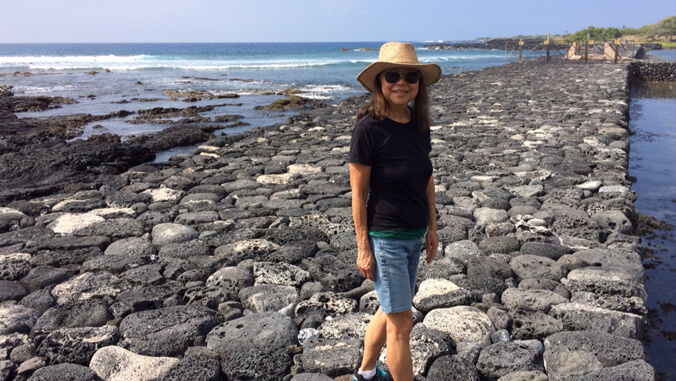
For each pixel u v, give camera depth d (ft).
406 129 8.34
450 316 11.99
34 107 59.36
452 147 30.22
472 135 33.65
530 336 11.30
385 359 10.41
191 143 39.17
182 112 56.29
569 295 13.19
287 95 75.61
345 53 272.10
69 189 23.22
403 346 8.69
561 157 27.04
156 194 21.99
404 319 8.70
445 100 53.62
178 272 14.57
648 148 36.63
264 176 24.68
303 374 10.07
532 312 12.13
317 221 18.39
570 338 10.93
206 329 11.75
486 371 10.19
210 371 10.13
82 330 11.45
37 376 9.91
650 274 16.78
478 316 11.98
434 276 14.12
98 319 12.05
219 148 31.78
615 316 11.82
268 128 39.04
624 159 26.27
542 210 19.10
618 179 22.70
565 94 54.60
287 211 19.48
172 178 24.34
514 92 58.95
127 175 25.18
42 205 20.62
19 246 16.40
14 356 10.77
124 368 10.23
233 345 10.96
